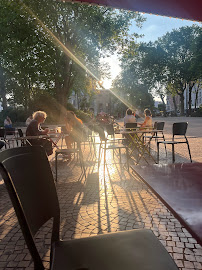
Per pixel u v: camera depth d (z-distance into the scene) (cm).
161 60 4544
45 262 237
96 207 367
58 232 153
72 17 1886
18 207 101
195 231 88
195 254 241
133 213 340
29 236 104
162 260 124
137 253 131
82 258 129
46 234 295
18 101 3581
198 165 184
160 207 356
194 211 105
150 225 303
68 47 2077
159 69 4669
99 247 138
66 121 724
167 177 156
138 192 425
